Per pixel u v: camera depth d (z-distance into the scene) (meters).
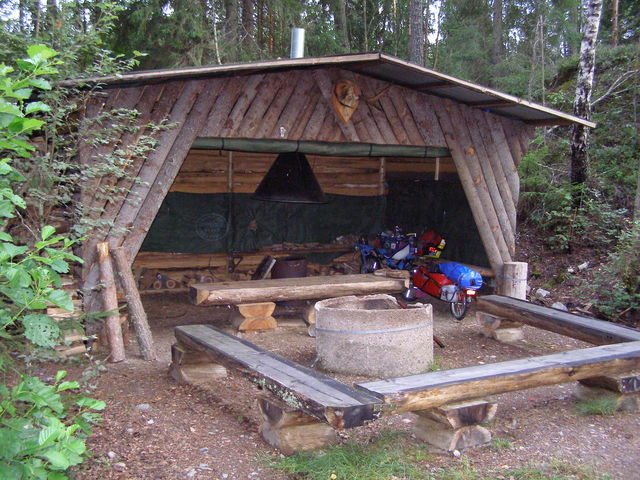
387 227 11.46
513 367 4.09
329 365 5.57
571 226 10.22
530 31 19.94
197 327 5.38
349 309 6.04
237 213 10.27
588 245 10.16
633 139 11.77
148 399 4.76
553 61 16.77
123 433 4.05
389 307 6.12
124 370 5.57
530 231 11.22
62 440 1.91
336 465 3.52
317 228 10.91
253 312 7.23
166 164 6.38
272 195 7.48
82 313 3.73
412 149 8.26
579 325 5.72
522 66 16.20
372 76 7.42
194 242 10.01
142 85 6.17
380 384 3.62
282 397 3.62
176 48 14.66
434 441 3.85
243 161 10.34
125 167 5.91
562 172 11.69
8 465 1.88
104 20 6.22
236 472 3.51
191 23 14.20
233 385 5.12
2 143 2.02
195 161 10.02
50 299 2.04
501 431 4.18
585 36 10.41
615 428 4.27
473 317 8.27
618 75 13.35
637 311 7.87
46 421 2.15
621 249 8.38
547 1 18.36
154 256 9.87
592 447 3.93
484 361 6.09
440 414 3.76
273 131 6.93
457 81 6.72
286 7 15.73
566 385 5.30
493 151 8.37
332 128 7.29
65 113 5.10
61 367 5.43
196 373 5.19
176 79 6.29
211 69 5.69
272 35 18.03
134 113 5.53
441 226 10.08
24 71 2.12
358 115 7.40
